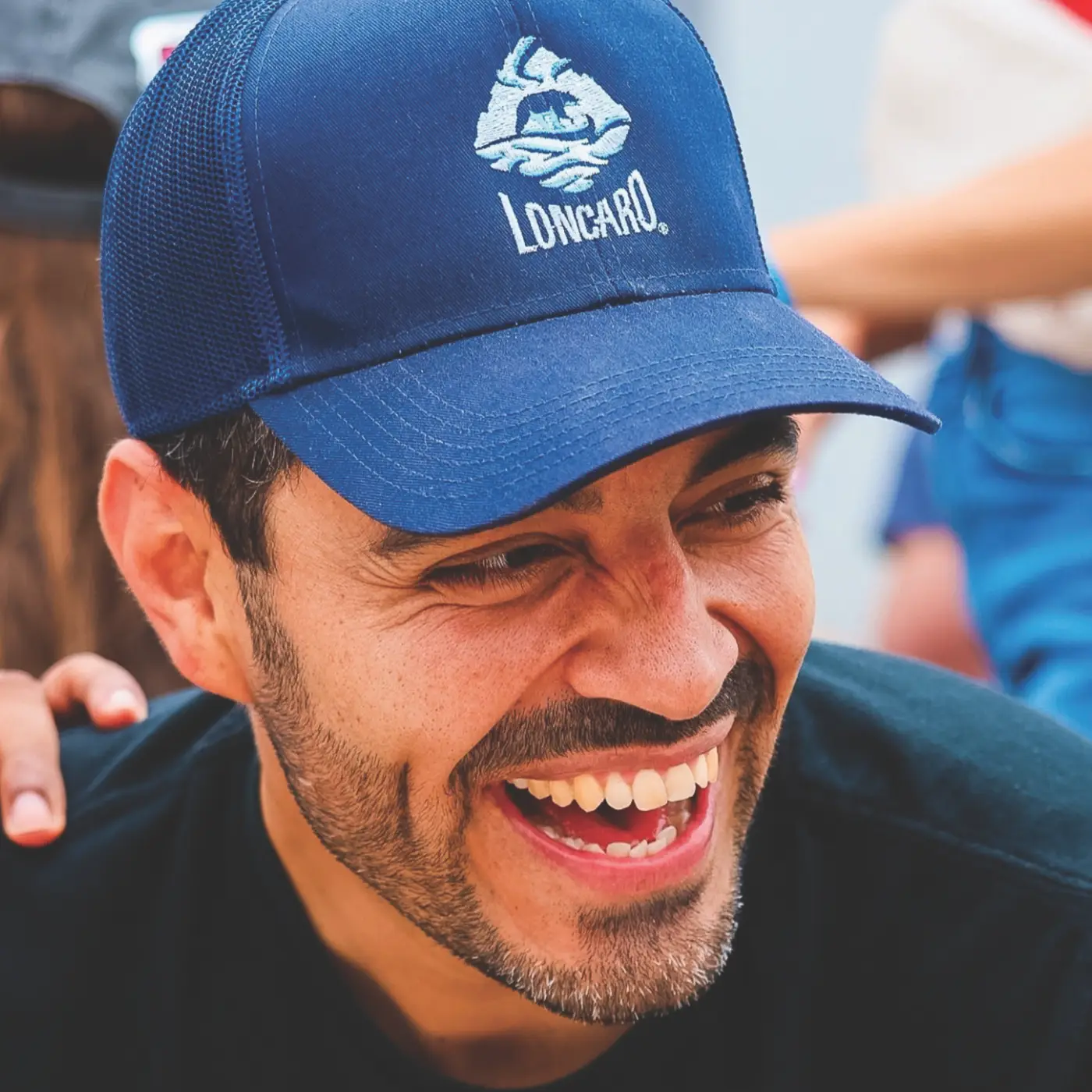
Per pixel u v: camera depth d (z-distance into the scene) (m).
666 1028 2.51
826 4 6.80
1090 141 3.79
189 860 2.71
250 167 2.18
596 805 2.35
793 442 2.28
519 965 2.36
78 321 3.96
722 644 2.21
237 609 2.39
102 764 2.92
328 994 2.59
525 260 2.14
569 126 2.17
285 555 2.26
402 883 2.38
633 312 2.16
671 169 2.23
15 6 3.89
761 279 2.32
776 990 2.56
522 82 2.17
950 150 4.36
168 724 2.92
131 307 2.36
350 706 2.27
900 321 4.38
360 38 2.18
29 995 2.65
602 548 2.17
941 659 5.42
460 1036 2.62
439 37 2.17
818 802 2.69
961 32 4.31
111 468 2.49
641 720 2.25
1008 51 4.23
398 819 2.32
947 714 2.79
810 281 3.91
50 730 2.97
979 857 2.59
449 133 2.15
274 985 2.61
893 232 3.85
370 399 2.15
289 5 2.25
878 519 5.57
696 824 2.38
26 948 2.69
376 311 2.16
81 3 3.94
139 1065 2.62
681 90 2.30
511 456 2.04
